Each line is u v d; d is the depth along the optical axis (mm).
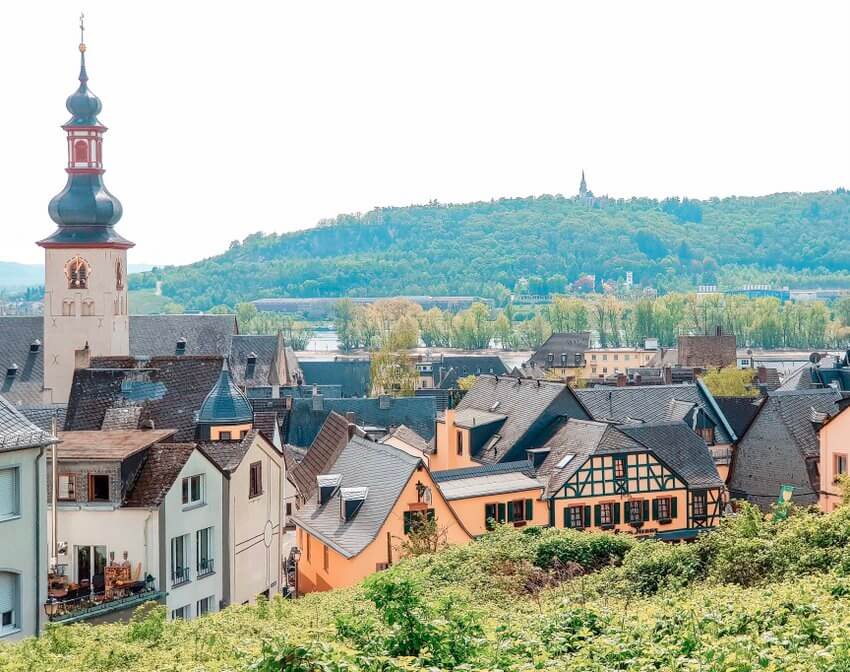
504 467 93625
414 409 153875
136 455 62719
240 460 69500
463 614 34031
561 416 103125
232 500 68125
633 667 29219
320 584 78750
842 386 169625
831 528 49531
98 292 152000
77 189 151750
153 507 60656
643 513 93125
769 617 34625
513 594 54125
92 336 152000
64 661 37062
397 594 32625
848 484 74250
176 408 82688
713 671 27969
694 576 51344
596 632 34812
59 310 151875
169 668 32906
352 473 84812
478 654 30766
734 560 48594
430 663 30109
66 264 151375
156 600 59625
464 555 61656
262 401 152000
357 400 153625
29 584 52812
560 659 31078
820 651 28656
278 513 76125
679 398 124000
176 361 85562
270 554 74750
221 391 82812
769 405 104375
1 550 51125
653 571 52219
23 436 52656
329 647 28234
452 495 85188
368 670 27969
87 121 150875
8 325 180000
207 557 66125
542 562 60781
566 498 90000
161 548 60906
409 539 72875
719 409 123062
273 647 28203
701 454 98000
